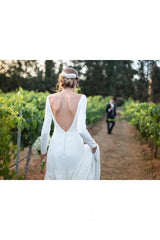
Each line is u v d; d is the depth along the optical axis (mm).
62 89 1837
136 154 5312
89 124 8695
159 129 4637
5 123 2459
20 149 3092
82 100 1749
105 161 4688
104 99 13492
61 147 1769
